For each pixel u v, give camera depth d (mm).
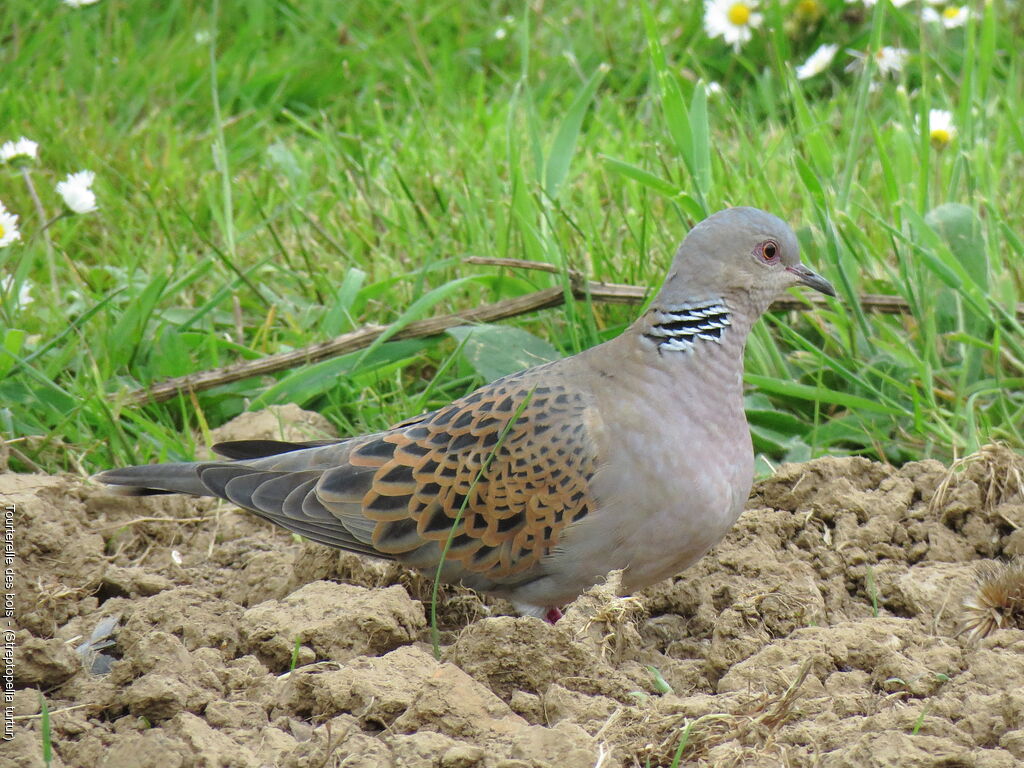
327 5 18859
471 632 7250
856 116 12094
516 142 14039
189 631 7887
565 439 7719
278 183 14922
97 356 11398
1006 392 10734
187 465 8445
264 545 9484
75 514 9484
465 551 7902
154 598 8281
